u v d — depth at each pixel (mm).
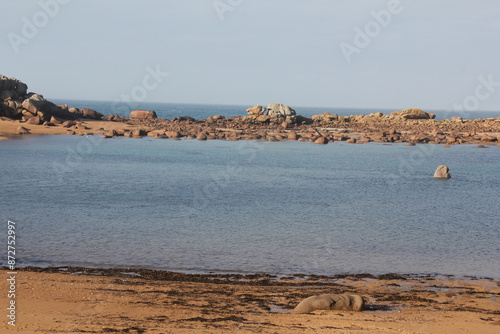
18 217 27391
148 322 12727
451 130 112188
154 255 20984
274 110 123062
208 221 27984
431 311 14578
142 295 15312
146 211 30266
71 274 17781
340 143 90500
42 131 83688
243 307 14445
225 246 22750
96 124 99500
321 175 51469
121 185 40469
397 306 15094
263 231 25938
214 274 18641
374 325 12891
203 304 14586
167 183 42594
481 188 44875
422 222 29406
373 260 21188
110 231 24875
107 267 19109
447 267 20469
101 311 13539
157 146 75688
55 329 11844
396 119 133375
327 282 17953
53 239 23031
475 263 21125
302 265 20188
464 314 14320
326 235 25422
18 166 49469
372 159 67438
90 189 37844
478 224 29156
